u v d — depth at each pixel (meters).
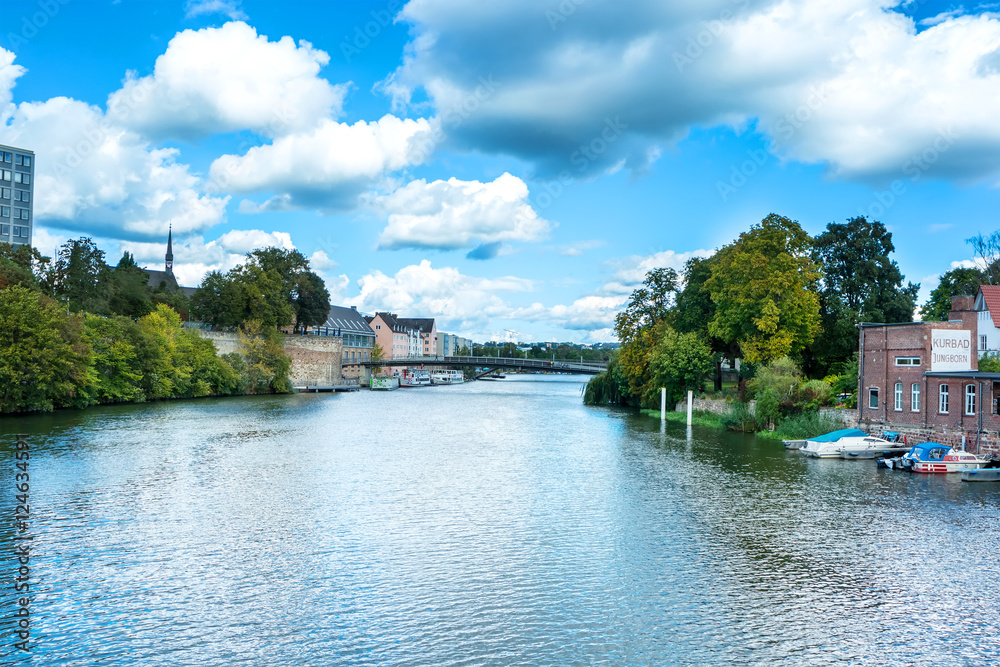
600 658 18.00
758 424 63.81
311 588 22.47
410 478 40.06
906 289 85.38
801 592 22.31
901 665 17.75
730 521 30.62
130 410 78.81
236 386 116.94
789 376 62.47
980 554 26.08
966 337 48.66
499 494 35.91
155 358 94.19
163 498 34.12
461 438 59.91
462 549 26.48
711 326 74.00
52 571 23.80
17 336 69.12
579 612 20.75
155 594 21.89
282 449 50.84
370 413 87.12
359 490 36.59
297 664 17.61
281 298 135.38
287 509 32.34
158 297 130.25
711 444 56.00
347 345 194.75
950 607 21.20
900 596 22.03
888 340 51.69
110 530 28.53
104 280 107.56
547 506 33.31
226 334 123.31
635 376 92.19
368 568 24.34
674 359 79.25
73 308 97.31
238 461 45.09
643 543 27.33
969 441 44.38
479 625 19.86
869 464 45.72
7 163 166.50
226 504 33.12
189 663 17.62
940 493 36.50
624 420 78.31
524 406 105.62
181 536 27.80
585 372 155.12
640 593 22.20
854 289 81.12
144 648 18.39
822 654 18.25
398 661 17.77
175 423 66.31
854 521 30.69
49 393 71.88
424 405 105.75
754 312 67.56
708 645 18.72
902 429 50.22
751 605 21.31
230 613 20.55
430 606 21.12
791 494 36.19
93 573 23.64
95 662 17.62
